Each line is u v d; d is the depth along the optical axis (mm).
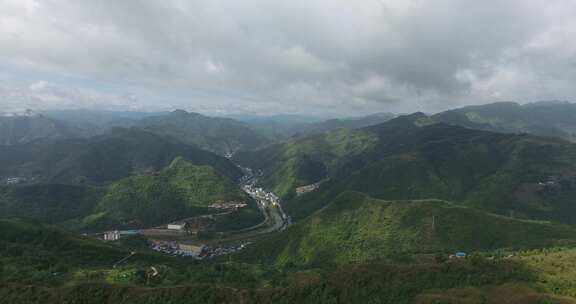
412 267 119375
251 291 121562
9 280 130500
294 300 116938
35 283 129875
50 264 164750
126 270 154125
